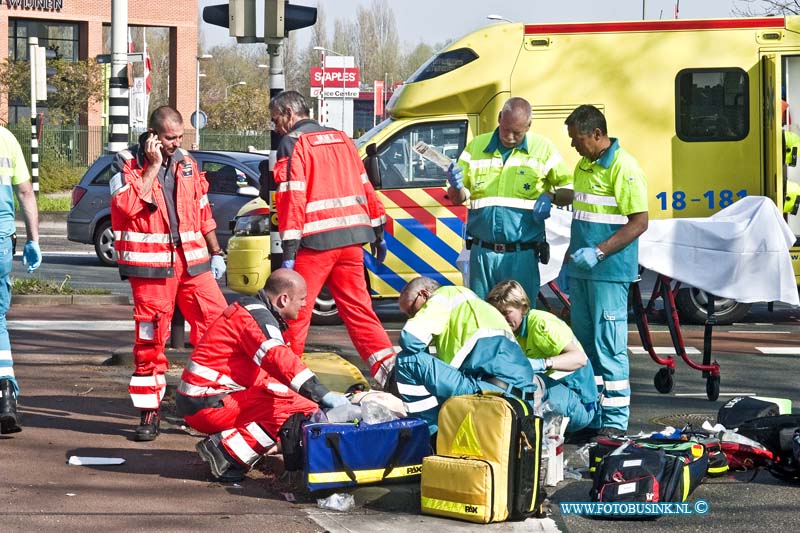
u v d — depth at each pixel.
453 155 19.34
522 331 11.12
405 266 19.11
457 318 10.47
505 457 8.94
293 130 11.65
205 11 13.97
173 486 9.76
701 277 13.83
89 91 64.50
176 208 11.26
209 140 71.38
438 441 9.29
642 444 9.98
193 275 11.38
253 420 9.95
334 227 11.59
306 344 16.23
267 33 13.77
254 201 19.92
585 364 11.05
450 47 19.48
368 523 8.84
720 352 17.17
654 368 16.00
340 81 63.22
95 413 12.47
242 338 9.88
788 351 17.22
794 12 41.91
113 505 9.12
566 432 11.41
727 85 19.39
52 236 37.94
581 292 11.73
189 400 10.02
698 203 19.50
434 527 8.78
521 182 12.23
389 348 11.88
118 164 11.21
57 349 16.55
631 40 19.44
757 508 9.45
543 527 8.87
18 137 55.16
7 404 11.20
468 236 12.72
